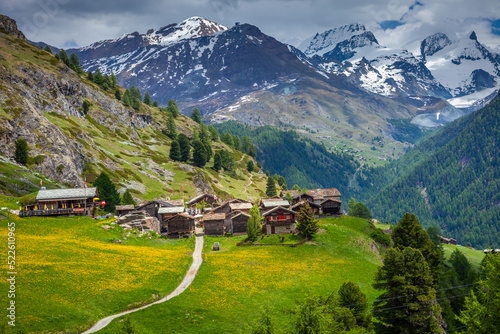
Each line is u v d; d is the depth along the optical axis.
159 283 73.75
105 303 63.00
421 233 102.31
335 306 57.16
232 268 87.75
